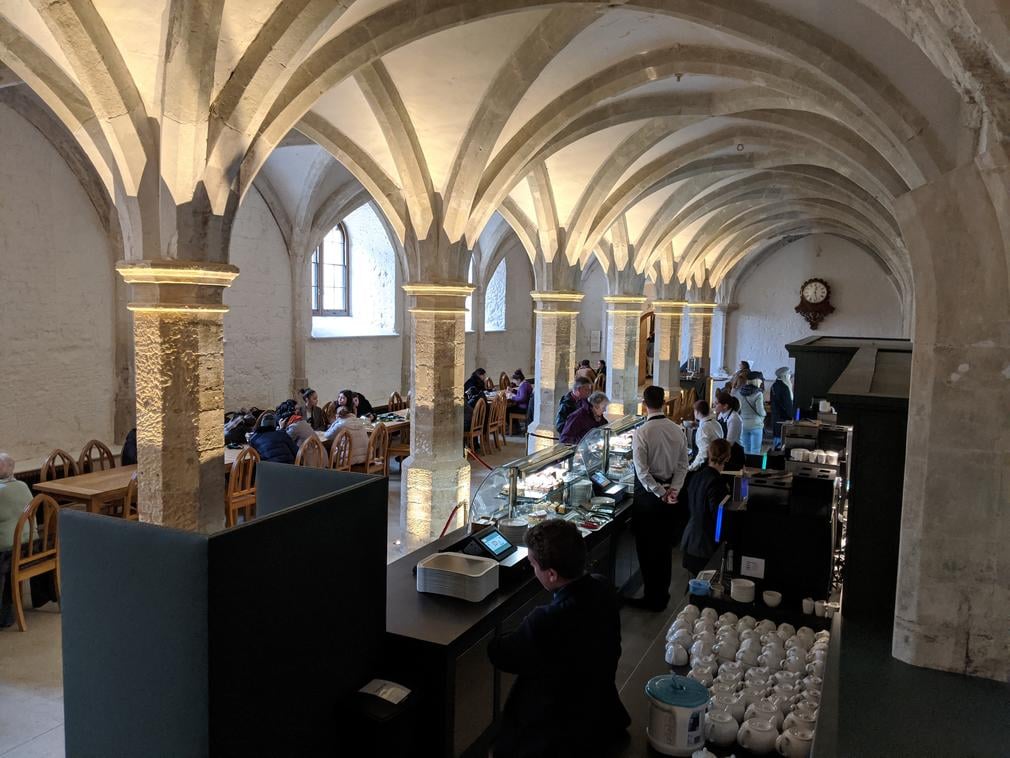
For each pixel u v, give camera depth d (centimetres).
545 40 586
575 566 252
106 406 915
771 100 706
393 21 489
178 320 443
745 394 988
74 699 227
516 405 1303
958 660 202
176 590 206
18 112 781
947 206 186
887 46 379
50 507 526
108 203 887
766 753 259
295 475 307
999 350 187
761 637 332
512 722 254
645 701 317
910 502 205
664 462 486
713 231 1453
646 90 744
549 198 959
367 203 1338
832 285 1845
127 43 417
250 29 424
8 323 789
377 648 287
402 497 736
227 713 213
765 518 378
